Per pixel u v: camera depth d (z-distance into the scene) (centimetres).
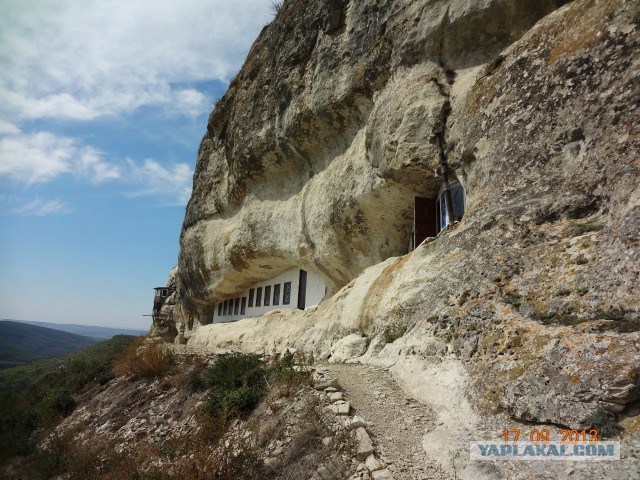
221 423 805
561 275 587
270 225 1973
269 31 2111
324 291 1808
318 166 1720
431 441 523
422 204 1258
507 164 806
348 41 1474
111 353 1920
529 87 809
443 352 668
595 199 641
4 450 1067
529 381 486
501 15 1042
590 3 755
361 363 905
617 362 424
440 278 838
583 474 379
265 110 1936
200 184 2758
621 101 639
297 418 670
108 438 1065
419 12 1210
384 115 1265
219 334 2408
